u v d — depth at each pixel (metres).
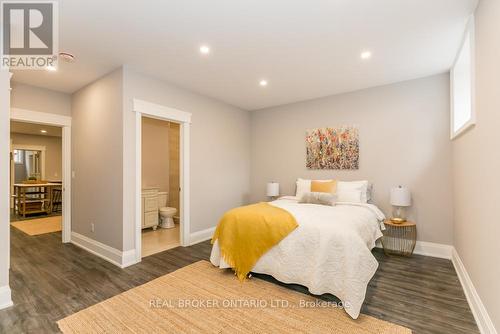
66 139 3.93
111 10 1.99
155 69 3.14
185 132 3.83
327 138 4.23
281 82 3.61
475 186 2.03
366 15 2.07
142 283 2.51
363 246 2.09
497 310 1.54
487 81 1.72
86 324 1.83
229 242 2.75
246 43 2.53
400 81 3.57
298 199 3.96
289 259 2.39
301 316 1.95
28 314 1.96
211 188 4.31
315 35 2.38
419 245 3.43
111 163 3.16
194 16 2.09
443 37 2.41
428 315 1.96
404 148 3.55
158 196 5.09
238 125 4.95
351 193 3.58
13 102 3.42
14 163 7.42
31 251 3.53
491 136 1.65
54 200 6.86
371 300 2.19
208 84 3.69
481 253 1.87
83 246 3.67
